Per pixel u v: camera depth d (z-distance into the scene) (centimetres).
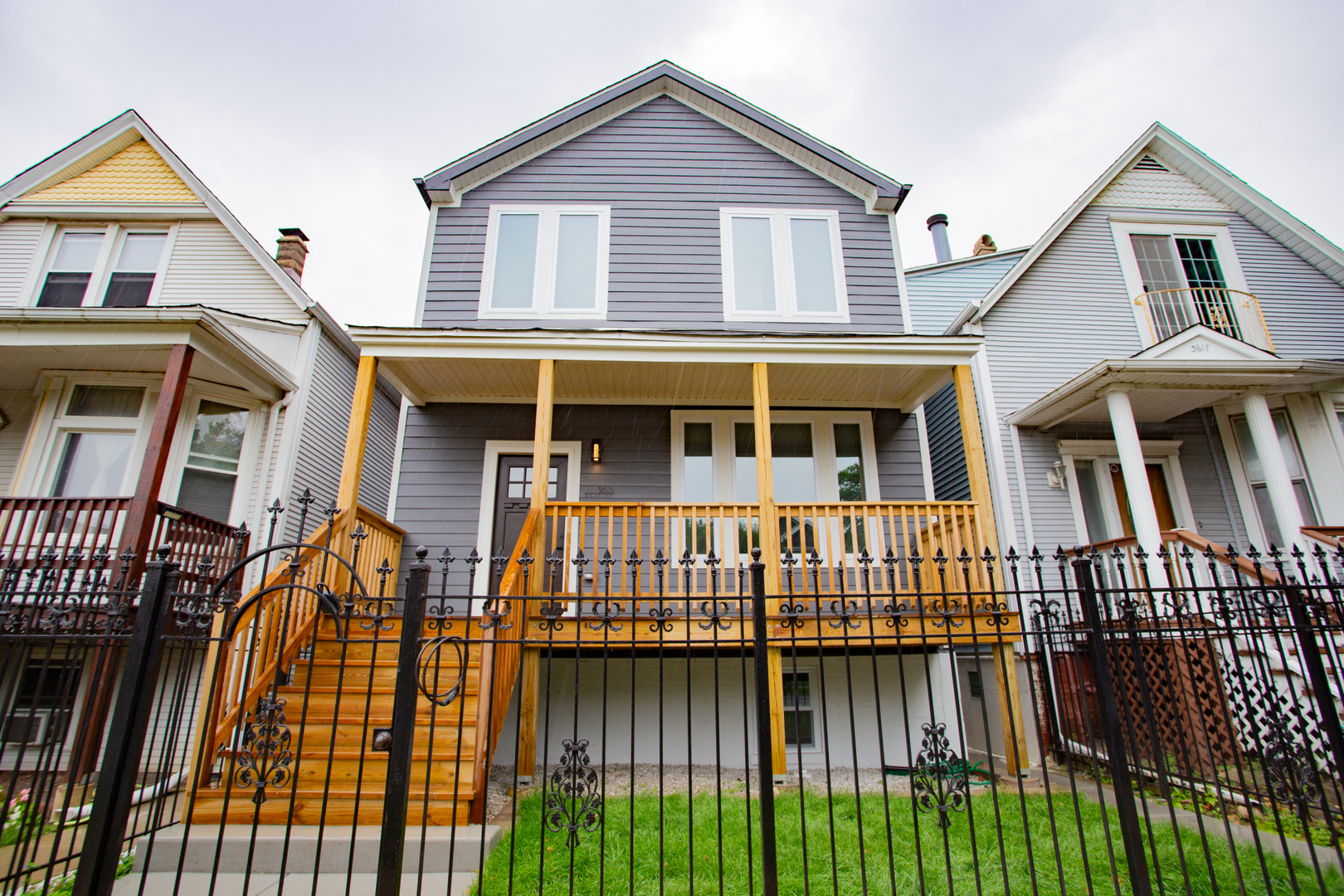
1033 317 916
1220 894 331
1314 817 414
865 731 726
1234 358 740
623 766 680
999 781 568
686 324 842
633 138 929
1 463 740
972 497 649
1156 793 494
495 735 343
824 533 798
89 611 337
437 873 367
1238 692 528
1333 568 691
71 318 609
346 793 406
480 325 828
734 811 463
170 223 895
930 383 775
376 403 1052
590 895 326
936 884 340
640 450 815
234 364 718
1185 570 665
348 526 601
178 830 384
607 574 317
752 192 910
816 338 668
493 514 787
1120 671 317
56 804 495
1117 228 976
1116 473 862
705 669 730
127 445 743
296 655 520
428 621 327
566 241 875
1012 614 608
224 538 687
